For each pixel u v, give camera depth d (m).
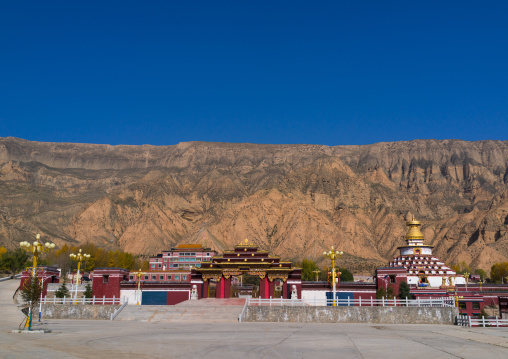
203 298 95.00
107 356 38.22
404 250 133.38
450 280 118.88
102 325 65.12
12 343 45.09
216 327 63.44
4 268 170.38
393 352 41.78
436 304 79.06
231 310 77.00
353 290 103.88
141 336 51.31
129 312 75.62
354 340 49.56
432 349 43.84
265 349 42.81
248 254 98.44
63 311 76.19
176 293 102.88
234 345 45.00
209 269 96.88
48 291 110.56
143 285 103.44
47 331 55.44
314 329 61.69
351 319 74.19
